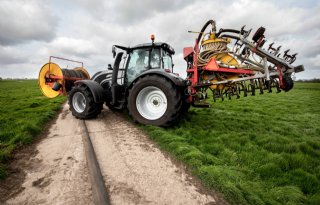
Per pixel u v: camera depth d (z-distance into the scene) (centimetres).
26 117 513
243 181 231
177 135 381
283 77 430
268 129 473
